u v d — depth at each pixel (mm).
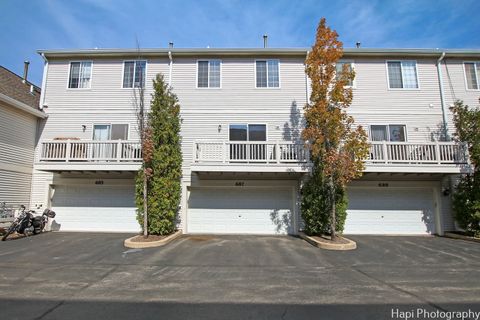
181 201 13945
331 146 11281
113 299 5453
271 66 15008
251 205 14008
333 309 4992
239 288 6094
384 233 13828
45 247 10273
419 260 8719
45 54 14797
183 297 5562
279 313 4832
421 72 14922
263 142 12820
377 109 14586
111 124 14570
